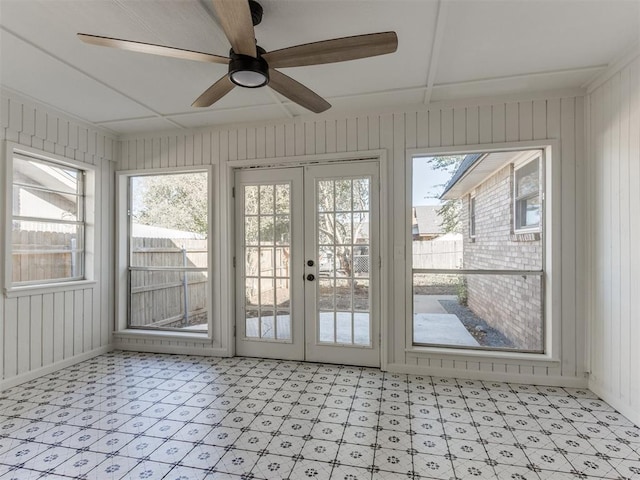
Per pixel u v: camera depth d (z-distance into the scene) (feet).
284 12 6.02
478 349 9.83
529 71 8.07
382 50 5.42
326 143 10.60
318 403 8.09
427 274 10.41
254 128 11.21
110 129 11.85
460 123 9.61
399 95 9.34
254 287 11.46
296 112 10.42
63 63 7.65
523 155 10.46
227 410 7.76
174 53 5.58
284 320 11.23
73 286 10.89
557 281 9.00
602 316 8.21
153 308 13.10
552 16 6.15
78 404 8.06
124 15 6.11
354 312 10.64
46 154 10.06
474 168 11.57
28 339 9.57
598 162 8.34
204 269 12.39
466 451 6.23
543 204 9.44
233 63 5.66
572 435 6.72
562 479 5.50
